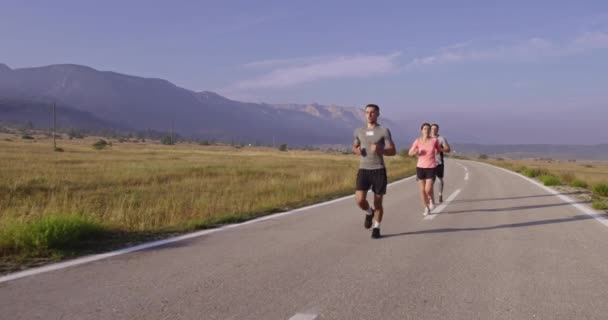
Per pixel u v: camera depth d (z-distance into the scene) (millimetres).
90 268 5590
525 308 4340
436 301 4520
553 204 12852
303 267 5738
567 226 9062
